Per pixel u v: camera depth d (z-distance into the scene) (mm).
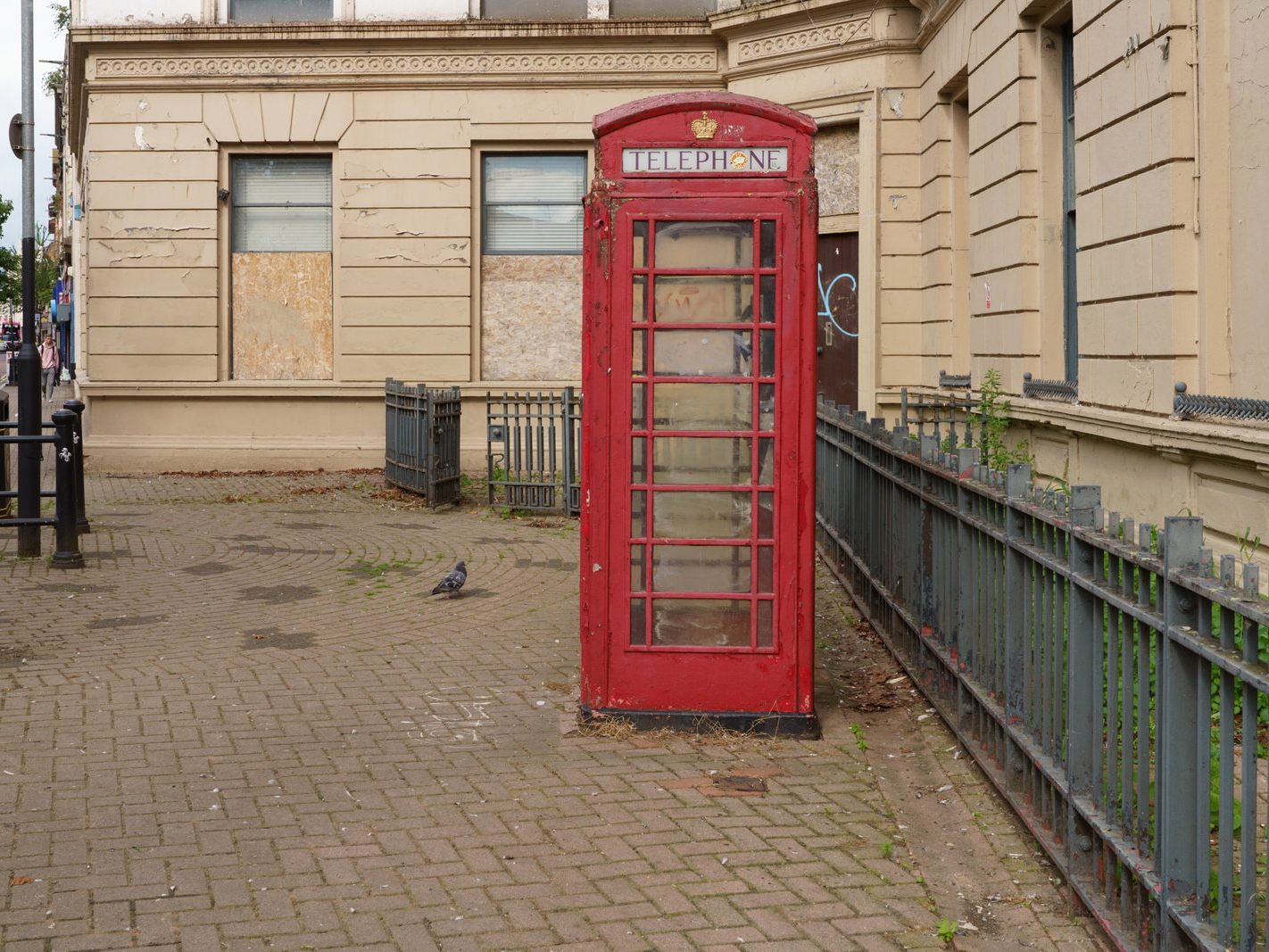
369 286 17594
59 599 9227
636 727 6230
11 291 66875
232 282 17844
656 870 4594
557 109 17328
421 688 7012
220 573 10328
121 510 13953
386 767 5699
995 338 12656
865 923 4188
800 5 15641
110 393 17672
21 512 10781
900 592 7703
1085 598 4266
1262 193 7871
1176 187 8539
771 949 3998
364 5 17266
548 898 4352
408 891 4402
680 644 6234
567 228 17672
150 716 6430
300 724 6344
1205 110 8336
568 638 8227
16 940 4016
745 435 6184
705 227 6117
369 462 17719
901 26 15211
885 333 15508
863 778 5594
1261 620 2939
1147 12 8898
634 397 6199
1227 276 8352
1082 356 10422
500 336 17750
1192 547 3469
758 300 6148
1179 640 3434
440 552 11453
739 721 6203
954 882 4520
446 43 17234
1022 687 5090
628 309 6152
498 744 6051
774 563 6188
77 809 5137
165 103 17484
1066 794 4340
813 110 15930
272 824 5008
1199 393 8508
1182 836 3488
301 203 17781
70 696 6742
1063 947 4023
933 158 14688
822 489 11711
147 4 17281
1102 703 4145
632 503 6227
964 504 5961
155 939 4031
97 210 17562
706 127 6070
